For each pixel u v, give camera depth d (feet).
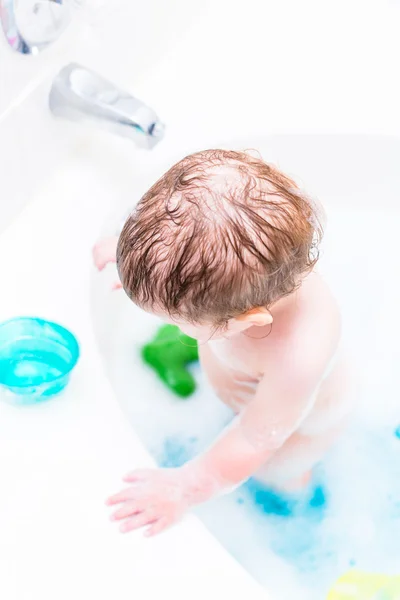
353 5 3.99
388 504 3.46
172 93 3.68
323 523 3.37
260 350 3.07
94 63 3.40
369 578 2.89
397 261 4.01
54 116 3.25
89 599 2.35
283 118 3.66
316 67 3.81
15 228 3.17
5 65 2.91
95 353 2.88
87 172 3.38
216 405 3.53
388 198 3.97
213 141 3.56
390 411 3.73
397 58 3.86
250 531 3.29
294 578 3.16
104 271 3.24
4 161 3.06
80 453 2.63
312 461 3.51
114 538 2.47
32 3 2.82
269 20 3.93
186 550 2.47
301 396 3.05
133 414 3.43
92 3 3.24
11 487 2.54
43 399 2.72
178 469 2.80
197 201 2.50
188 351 3.58
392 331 3.88
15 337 2.82
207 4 3.94
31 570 2.39
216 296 2.51
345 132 3.65
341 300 3.92
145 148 3.30
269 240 2.50
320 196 3.96
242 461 2.96
